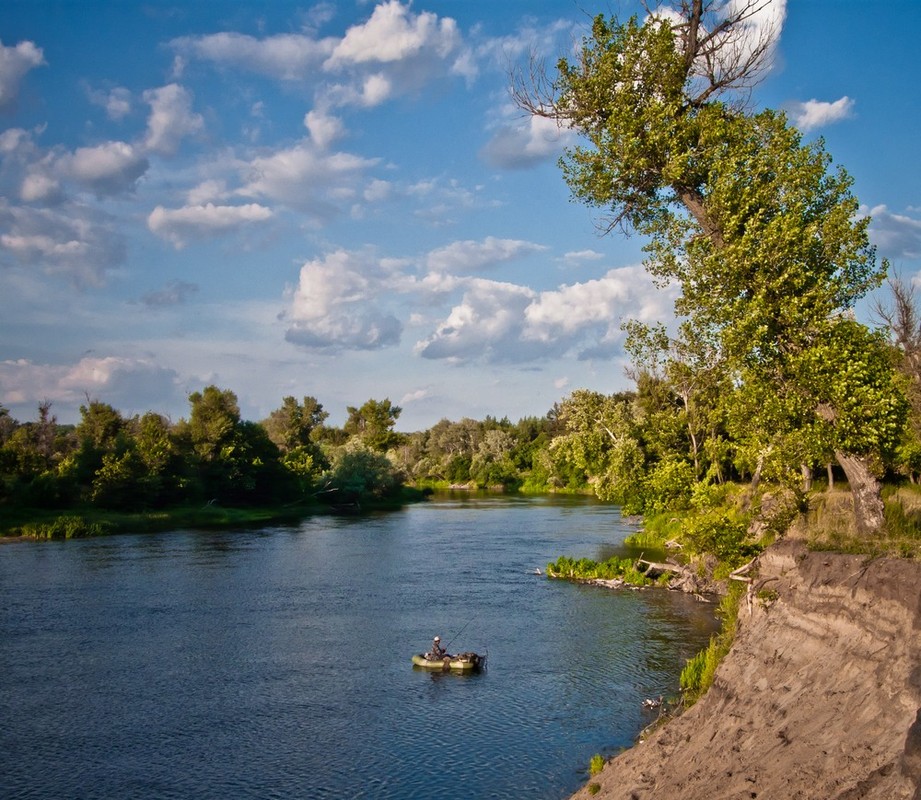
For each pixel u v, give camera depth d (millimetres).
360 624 35250
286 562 54000
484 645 31438
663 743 17344
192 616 36844
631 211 25844
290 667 28734
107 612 37656
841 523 22625
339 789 19062
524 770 19875
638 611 37188
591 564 47625
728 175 22234
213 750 21406
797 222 21234
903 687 11953
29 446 109125
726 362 23672
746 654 17531
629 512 52344
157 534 72312
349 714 23969
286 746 21609
